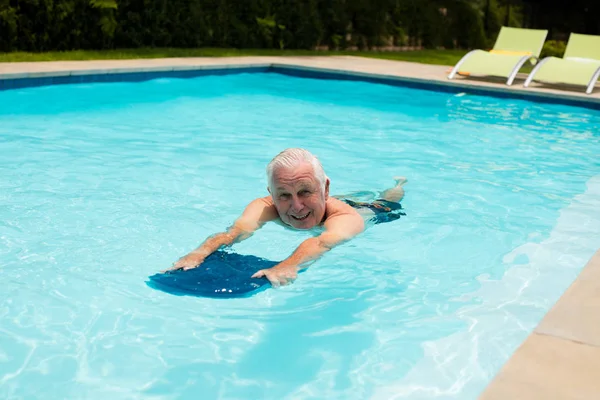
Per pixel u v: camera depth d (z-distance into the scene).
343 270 3.69
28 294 3.30
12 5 12.32
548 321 2.63
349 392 2.50
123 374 2.62
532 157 6.89
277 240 3.91
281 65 13.31
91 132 7.32
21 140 6.77
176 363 2.71
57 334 2.92
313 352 2.80
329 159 6.49
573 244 4.21
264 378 2.61
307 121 8.53
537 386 2.17
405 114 9.37
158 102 9.53
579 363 2.32
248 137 7.38
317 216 3.65
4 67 9.86
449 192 5.44
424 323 3.06
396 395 2.46
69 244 3.98
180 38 15.16
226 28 16.05
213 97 10.25
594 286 2.99
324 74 12.80
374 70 12.74
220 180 5.55
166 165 5.98
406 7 20.22
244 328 3.01
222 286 3.06
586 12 24.94
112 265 3.69
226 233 3.61
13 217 4.45
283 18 16.97
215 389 2.53
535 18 25.42
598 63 10.91
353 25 19.05
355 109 9.67
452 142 7.55
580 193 5.51
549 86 11.38
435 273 3.68
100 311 3.14
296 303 3.28
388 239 4.21
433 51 20.42
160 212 4.65
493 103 10.55
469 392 2.46
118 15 13.98
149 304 3.22
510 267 3.78
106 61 11.57
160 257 3.82
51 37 12.84
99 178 5.48
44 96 9.30
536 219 4.75
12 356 2.72
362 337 2.93
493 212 4.91
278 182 3.46
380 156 6.70
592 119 9.38
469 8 22.12
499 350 2.78
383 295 3.38
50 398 2.44
